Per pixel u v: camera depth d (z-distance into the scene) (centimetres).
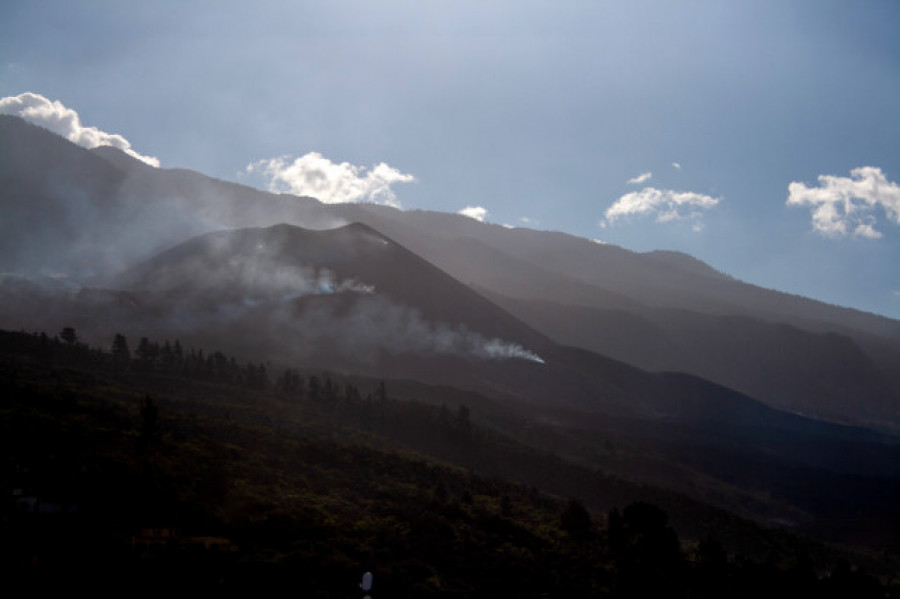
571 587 5638
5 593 4009
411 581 5156
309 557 5009
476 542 6316
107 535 4750
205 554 4753
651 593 5778
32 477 5322
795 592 6431
